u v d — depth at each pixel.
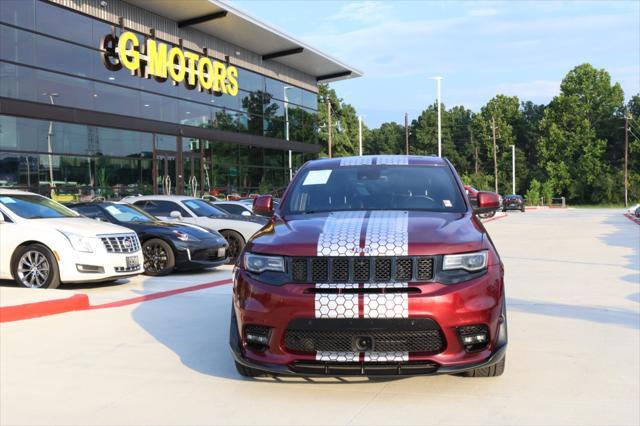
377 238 3.99
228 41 29.08
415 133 108.94
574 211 53.31
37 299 7.16
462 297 3.82
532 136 103.31
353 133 77.38
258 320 3.99
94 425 3.63
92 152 20.88
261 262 4.09
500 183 100.06
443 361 3.81
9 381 4.49
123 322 6.51
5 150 17.70
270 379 4.48
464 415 3.71
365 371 3.83
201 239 11.18
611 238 18.91
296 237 4.15
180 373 4.64
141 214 11.88
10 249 8.87
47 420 3.72
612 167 89.44
